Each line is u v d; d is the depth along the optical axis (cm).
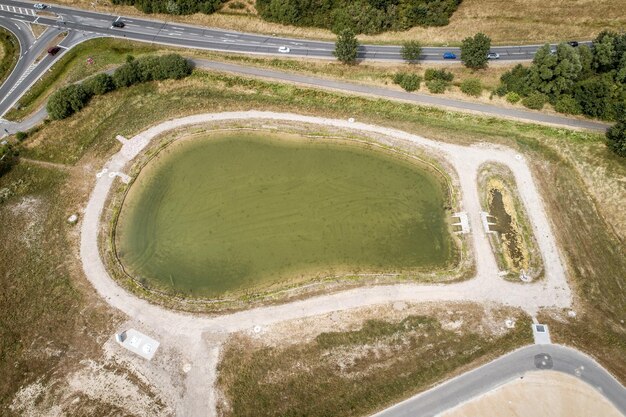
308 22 10606
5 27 10956
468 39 9381
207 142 8725
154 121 9038
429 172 8225
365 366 6162
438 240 7456
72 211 7881
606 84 8738
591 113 8725
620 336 6244
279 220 7712
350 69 9825
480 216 7619
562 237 7338
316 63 9988
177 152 8606
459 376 5953
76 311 6800
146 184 8219
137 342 6469
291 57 10138
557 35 10362
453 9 10738
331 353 6306
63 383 6203
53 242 7544
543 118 8888
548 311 6556
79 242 7512
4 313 6869
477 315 6569
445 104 9200
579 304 6612
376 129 8781
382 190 8031
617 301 6638
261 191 8075
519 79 9162
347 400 5853
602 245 7238
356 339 6419
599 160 8119
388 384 5950
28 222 7825
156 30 10844
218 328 6569
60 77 9994
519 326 6394
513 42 10294
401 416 5666
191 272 7225
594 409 5659
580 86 8819
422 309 6669
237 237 7550
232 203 7944
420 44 10331
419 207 7825
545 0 10881
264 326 6569
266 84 9650
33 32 10856
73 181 8275
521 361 6047
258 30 10719
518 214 7606
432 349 6262
